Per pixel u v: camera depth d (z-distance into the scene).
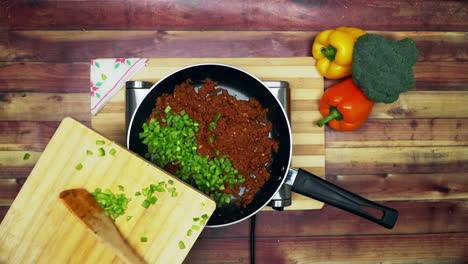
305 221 1.11
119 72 1.00
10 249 0.63
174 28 1.07
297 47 1.09
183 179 0.85
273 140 0.94
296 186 0.87
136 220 0.66
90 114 1.04
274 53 1.08
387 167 1.11
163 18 1.07
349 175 1.10
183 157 0.86
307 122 1.03
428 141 1.11
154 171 0.67
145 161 0.67
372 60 0.88
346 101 0.95
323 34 0.99
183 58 1.01
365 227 1.12
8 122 1.03
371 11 1.11
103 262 0.62
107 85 0.99
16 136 1.03
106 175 0.66
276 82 0.95
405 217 1.12
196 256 1.08
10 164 1.03
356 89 0.96
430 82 1.11
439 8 1.11
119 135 1.00
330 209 1.11
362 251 1.12
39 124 1.04
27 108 1.04
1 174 1.03
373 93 0.91
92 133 0.66
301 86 1.03
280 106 0.86
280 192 0.94
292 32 1.09
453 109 1.11
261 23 1.09
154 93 0.88
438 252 1.12
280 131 0.91
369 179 1.10
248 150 0.90
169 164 0.86
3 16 1.04
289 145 0.85
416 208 1.12
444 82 1.11
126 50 1.06
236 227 1.09
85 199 0.64
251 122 0.92
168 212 0.66
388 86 0.90
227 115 0.92
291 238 1.10
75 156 0.66
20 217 0.64
